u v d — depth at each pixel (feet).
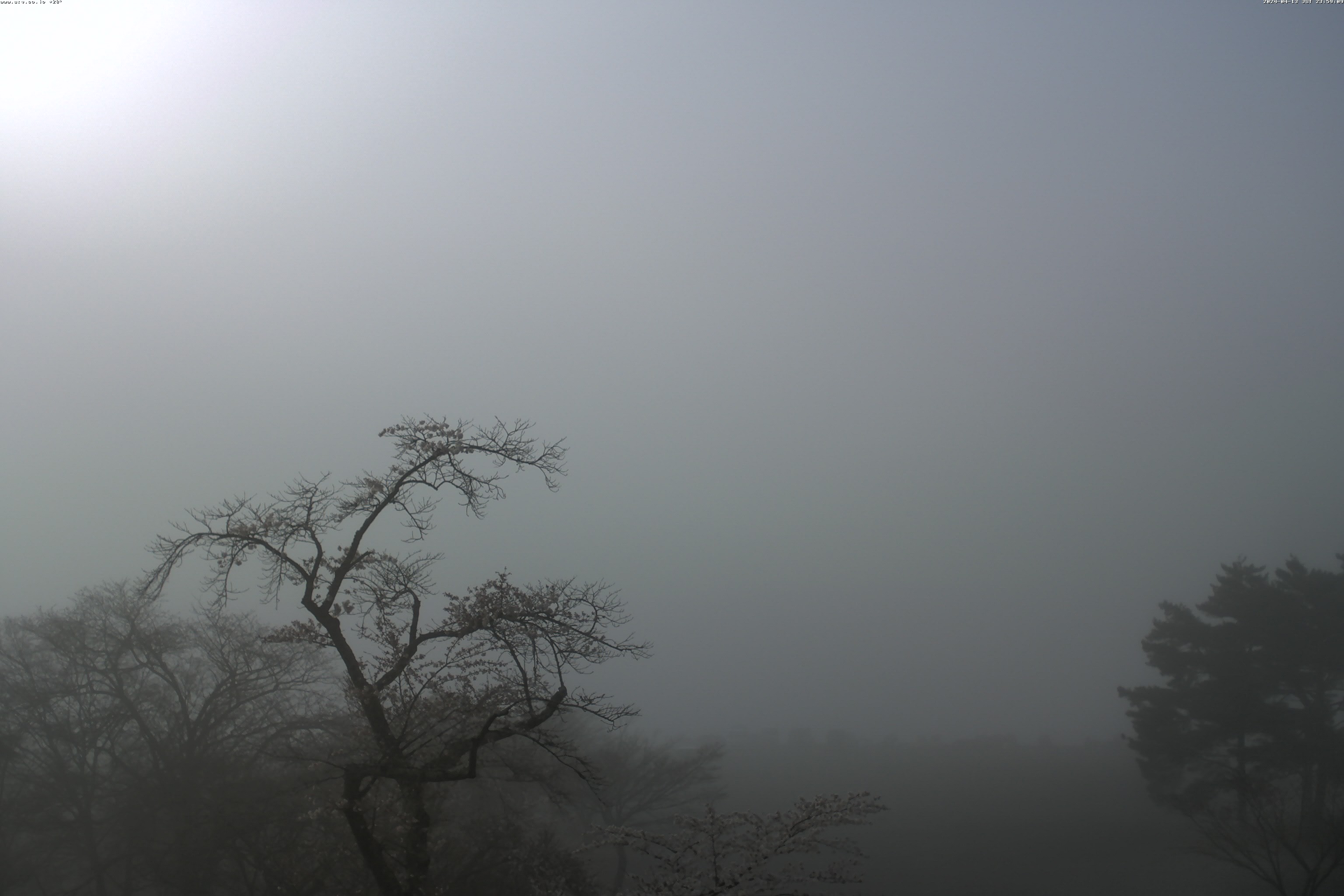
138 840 83.61
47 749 90.38
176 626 95.76
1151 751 156.56
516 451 46.19
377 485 45.62
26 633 98.02
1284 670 146.41
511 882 76.48
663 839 41.50
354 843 56.44
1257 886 127.34
